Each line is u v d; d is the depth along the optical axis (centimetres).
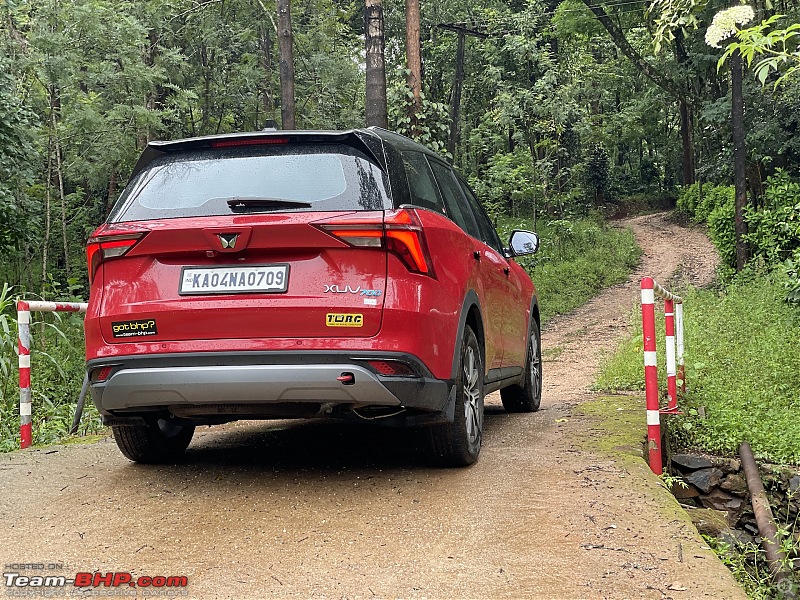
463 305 464
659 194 5272
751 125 1920
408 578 307
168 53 2067
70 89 1848
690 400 755
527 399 721
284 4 1978
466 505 402
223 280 406
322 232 399
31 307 633
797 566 459
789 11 1622
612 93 4881
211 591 297
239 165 434
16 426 707
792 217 1641
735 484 619
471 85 3984
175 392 405
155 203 430
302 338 399
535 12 3609
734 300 1319
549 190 3023
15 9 1571
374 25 1588
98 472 490
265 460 516
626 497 416
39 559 334
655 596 289
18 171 1438
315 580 306
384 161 433
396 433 612
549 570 315
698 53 2131
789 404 752
